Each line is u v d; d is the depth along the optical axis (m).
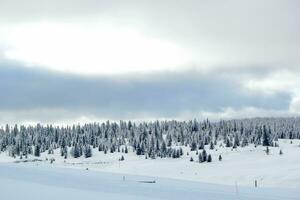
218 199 41.19
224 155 191.88
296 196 48.16
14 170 67.25
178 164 173.50
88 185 49.38
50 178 56.69
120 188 47.62
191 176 143.75
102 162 196.50
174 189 49.09
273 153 187.38
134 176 79.56
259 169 142.88
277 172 132.25
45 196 37.91
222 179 133.00
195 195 43.44
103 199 37.34
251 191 53.69
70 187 45.91
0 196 37.25
